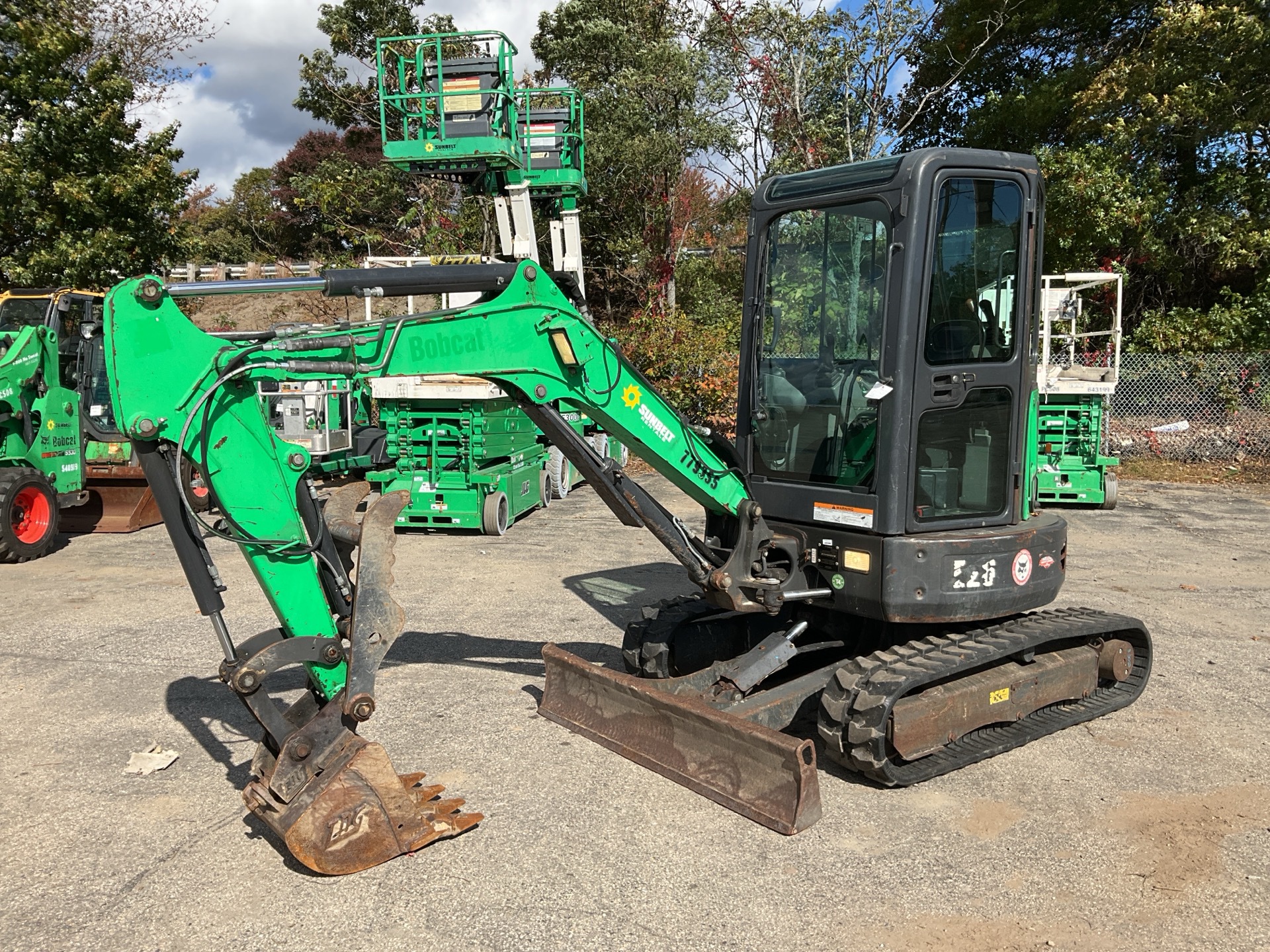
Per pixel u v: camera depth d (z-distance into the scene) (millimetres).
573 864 3635
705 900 3389
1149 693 5523
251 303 20969
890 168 4297
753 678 4551
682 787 4270
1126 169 17984
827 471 4668
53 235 14570
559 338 4070
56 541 9820
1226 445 15164
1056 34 21109
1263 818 4016
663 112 19234
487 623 6875
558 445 4320
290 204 33906
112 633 6652
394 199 22344
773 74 17844
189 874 3586
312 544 3613
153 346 3227
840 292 4570
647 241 21031
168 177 15352
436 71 12305
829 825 3934
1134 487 13305
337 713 3592
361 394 10992
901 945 3135
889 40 17750
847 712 4109
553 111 13539
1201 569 8633
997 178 4410
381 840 3588
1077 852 3727
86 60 16844
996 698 4539
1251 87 17188
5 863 3668
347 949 3115
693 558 4629
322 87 24125
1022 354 4613
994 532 4492
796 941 3158
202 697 5434
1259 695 5504
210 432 3332
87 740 4836
